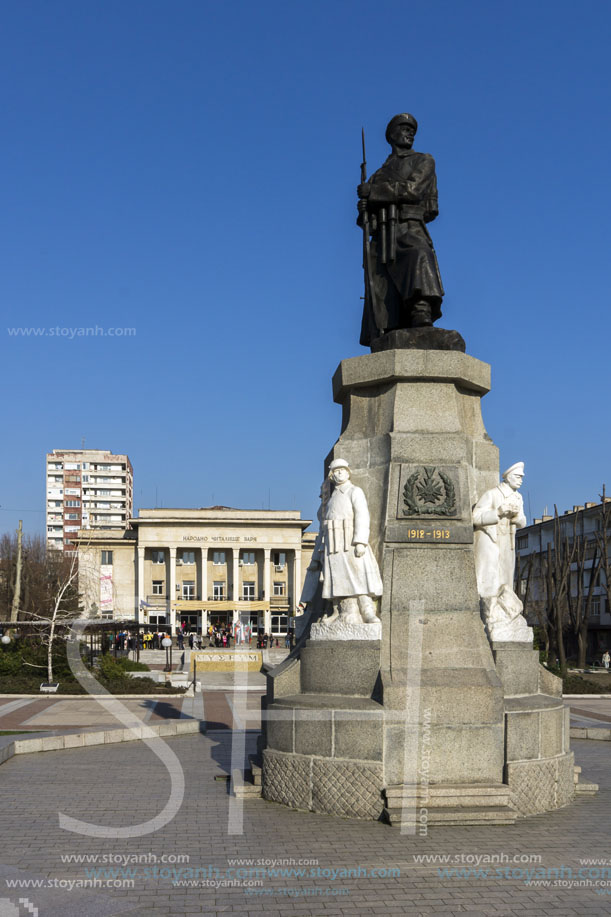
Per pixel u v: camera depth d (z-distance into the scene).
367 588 10.20
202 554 89.12
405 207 12.34
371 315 12.52
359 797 9.27
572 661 56.03
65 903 6.84
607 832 8.80
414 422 10.88
